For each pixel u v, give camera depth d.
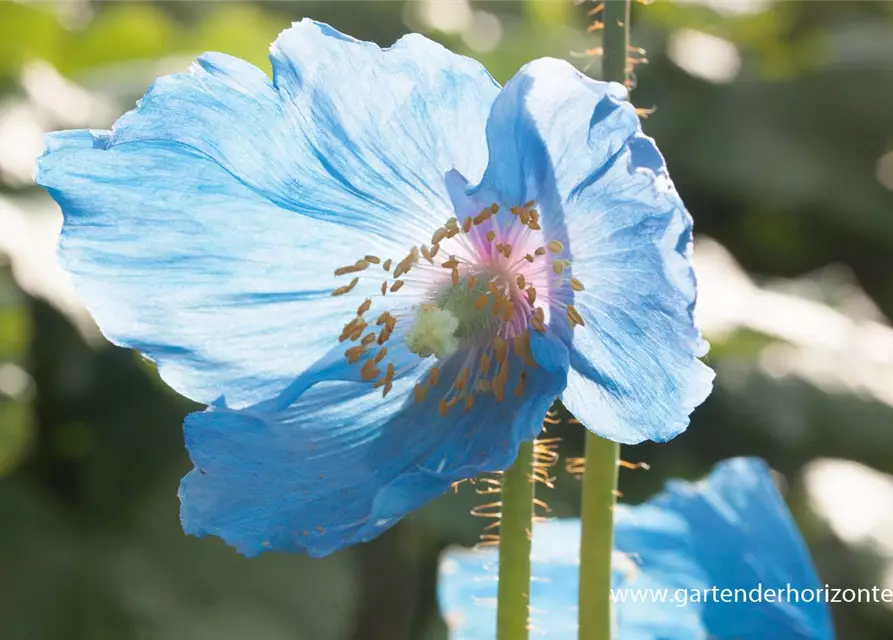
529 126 0.27
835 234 0.93
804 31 1.01
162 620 0.63
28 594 0.62
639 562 0.34
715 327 0.66
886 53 0.94
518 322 0.30
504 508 0.28
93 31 0.81
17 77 0.68
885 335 0.76
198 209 0.29
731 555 0.34
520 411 0.27
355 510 0.28
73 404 0.65
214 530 0.28
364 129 0.28
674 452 0.69
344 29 1.02
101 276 0.29
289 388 0.29
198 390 0.30
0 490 0.65
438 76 0.28
